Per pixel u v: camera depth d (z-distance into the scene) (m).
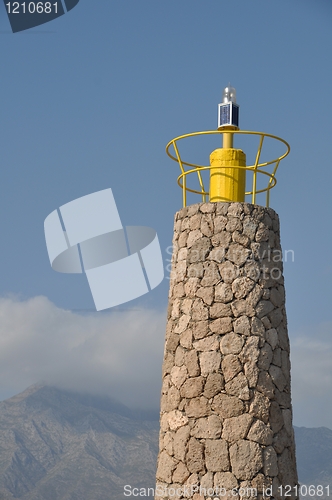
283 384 13.62
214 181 14.67
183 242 14.47
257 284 13.80
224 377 13.30
